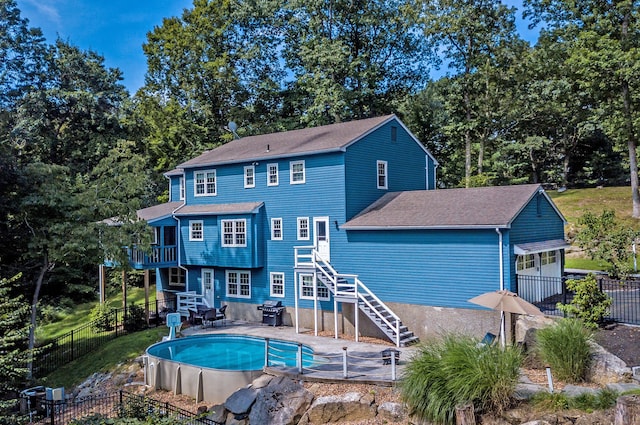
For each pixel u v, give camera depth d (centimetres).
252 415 1268
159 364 1675
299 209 2311
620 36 2962
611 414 909
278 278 2386
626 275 1770
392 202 2234
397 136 2539
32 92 3756
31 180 1966
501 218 1714
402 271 1962
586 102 3453
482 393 1020
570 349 1147
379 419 1168
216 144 4172
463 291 1800
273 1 4050
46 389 1593
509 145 4097
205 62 4256
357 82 4034
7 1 3853
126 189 2181
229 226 2489
